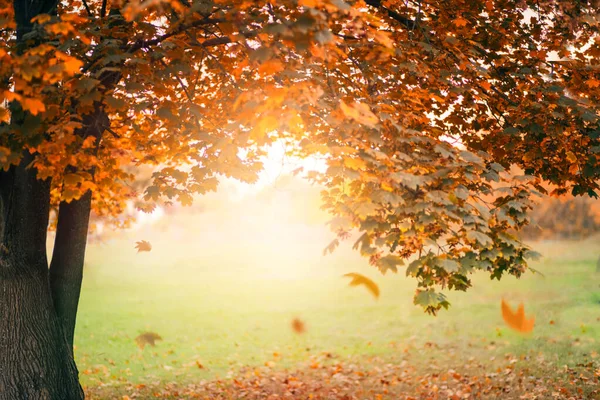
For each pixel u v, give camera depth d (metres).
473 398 8.62
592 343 11.83
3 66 3.74
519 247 5.17
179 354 12.70
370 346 13.20
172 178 5.99
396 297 19.64
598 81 6.44
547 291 18.50
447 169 4.79
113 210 9.66
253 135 3.99
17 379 5.94
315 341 13.99
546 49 7.26
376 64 5.80
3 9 4.92
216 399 9.11
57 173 4.63
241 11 4.70
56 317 6.37
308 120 5.39
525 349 11.70
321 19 3.62
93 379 10.29
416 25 6.18
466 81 6.40
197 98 7.14
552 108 5.84
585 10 6.31
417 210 4.46
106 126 5.66
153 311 18.39
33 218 5.94
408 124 5.48
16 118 4.44
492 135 6.77
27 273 6.02
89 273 26.66
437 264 4.50
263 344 13.80
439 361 11.37
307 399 9.14
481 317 15.70
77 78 4.50
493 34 7.06
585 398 8.24
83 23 5.07
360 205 4.36
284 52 4.99
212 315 17.73
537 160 6.48
